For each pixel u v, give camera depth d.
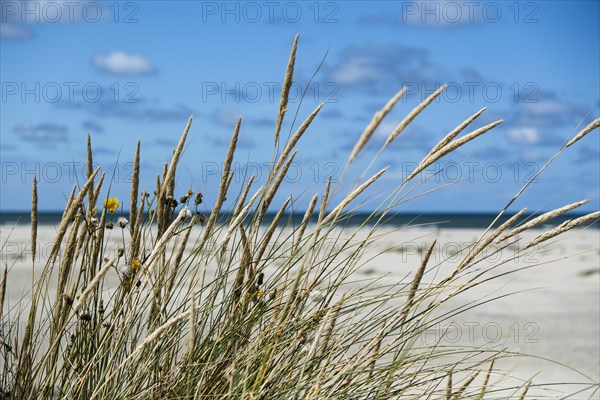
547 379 6.98
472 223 98.94
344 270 3.41
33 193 3.40
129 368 3.31
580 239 41.09
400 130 2.69
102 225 3.59
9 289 11.16
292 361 3.26
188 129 3.50
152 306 3.43
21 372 3.46
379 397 3.18
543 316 11.75
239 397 3.10
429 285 3.32
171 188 3.62
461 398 3.23
